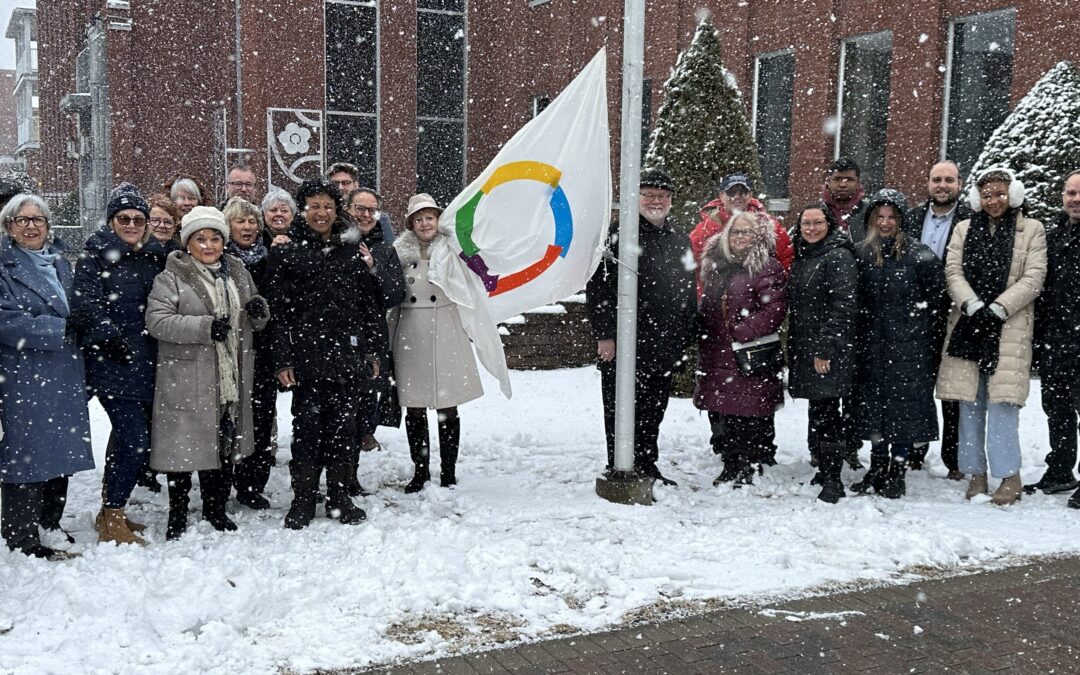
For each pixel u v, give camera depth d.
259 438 5.74
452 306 6.05
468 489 6.17
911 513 5.62
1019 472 5.87
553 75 17.33
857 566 4.67
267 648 3.64
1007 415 5.85
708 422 8.52
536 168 6.10
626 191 5.79
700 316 6.45
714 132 9.94
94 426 8.22
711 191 9.95
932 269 5.92
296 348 5.26
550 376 10.93
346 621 3.93
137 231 4.96
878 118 12.13
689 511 5.71
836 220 6.29
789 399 9.41
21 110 44.69
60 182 30.17
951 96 11.29
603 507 5.72
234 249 5.67
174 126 20.62
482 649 3.67
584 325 11.63
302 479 5.32
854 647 3.72
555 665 3.54
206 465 4.96
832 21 12.44
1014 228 5.89
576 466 6.80
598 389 10.17
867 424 6.07
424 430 6.16
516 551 4.75
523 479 6.44
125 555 4.52
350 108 18.67
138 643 3.66
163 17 20.36
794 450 7.36
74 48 26.56
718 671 3.50
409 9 18.66
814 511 5.61
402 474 6.64
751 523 5.34
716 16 14.09
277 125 17.89
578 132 6.09
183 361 4.95
